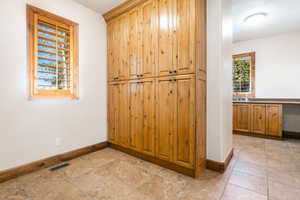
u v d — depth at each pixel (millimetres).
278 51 3875
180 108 1894
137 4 2312
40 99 2053
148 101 2223
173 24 1921
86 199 1457
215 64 1972
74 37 2455
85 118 2592
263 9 2729
